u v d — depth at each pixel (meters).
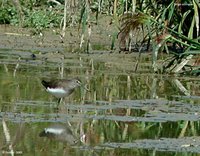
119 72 17.34
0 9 26.03
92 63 18.67
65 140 10.90
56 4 28.27
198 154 10.35
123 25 18.72
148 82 16.20
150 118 12.58
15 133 11.20
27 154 10.04
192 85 16.05
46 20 25.58
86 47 21.44
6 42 22.12
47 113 12.66
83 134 11.28
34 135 11.11
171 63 17.33
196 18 17.47
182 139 11.28
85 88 14.09
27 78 16.03
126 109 13.26
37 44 22.02
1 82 15.45
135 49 21.05
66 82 13.11
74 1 21.66
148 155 10.19
